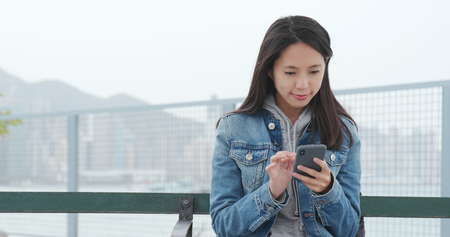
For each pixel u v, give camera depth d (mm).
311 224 1337
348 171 1417
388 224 2709
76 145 4023
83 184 4047
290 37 1257
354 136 1463
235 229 1284
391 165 2715
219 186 1396
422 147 2600
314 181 1171
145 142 3885
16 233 4176
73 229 3895
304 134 1435
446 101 2498
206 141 3520
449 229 2504
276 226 1379
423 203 1589
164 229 3600
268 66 1366
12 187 4562
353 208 1361
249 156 1394
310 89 1294
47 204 1669
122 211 1635
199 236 3031
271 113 1457
